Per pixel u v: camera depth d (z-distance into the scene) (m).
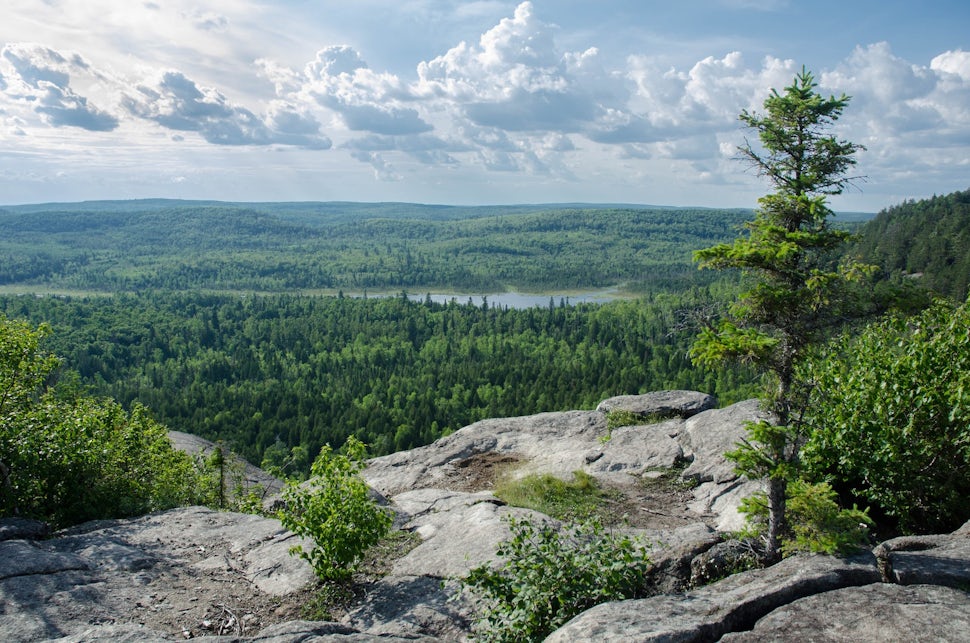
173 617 8.22
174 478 15.59
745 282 8.36
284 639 6.61
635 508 13.16
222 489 16.91
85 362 111.50
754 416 15.86
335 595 8.85
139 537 10.91
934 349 10.61
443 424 79.06
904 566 6.50
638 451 16.17
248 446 73.12
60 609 8.02
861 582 6.47
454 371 102.94
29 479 12.21
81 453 12.52
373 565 9.96
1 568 8.77
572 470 15.80
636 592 8.38
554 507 13.16
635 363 95.50
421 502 13.40
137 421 15.58
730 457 8.31
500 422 21.47
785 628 5.43
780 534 8.34
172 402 91.44
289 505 9.38
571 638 5.65
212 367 113.50
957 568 6.32
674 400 19.78
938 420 10.23
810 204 7.50
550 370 96.56
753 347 7.61
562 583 6.91
